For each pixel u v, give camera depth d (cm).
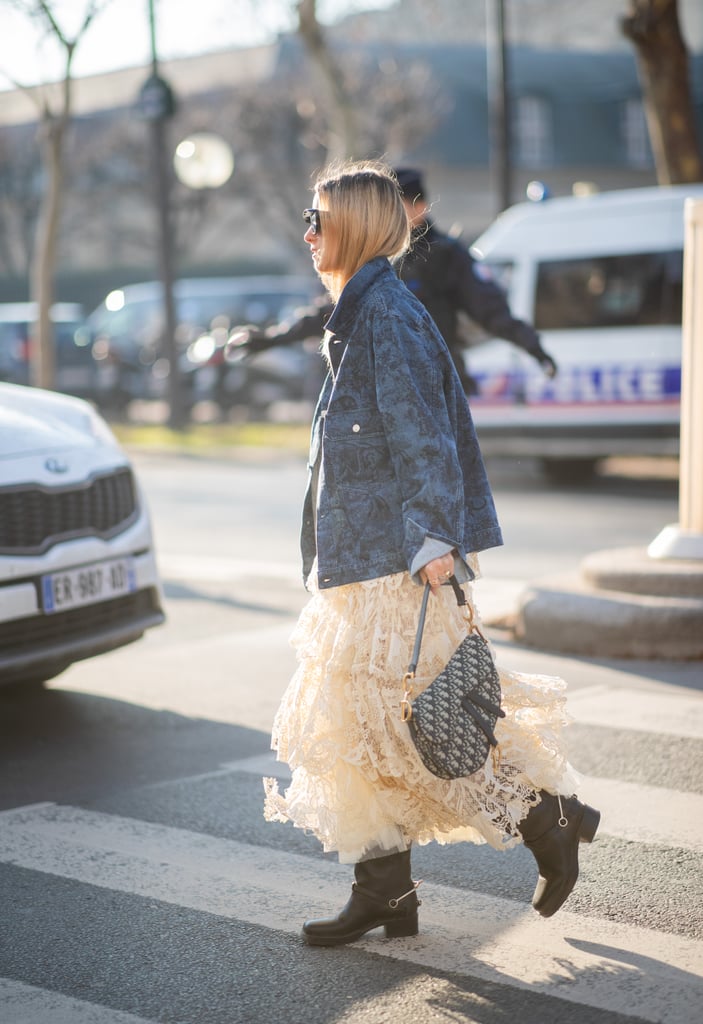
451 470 376
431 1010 364
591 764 580
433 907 435
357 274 390
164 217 2444
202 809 543
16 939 419
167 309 2475
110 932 423
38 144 4994
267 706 704
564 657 777
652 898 437
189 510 1503
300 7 2238
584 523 1340
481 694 373
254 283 2962
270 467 2003
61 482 650
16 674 629
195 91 4766
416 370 378
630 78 5422
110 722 680
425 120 4256
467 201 5100
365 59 4259
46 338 2325
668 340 1539
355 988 379
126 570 682
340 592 387
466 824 391
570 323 1599
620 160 5369
